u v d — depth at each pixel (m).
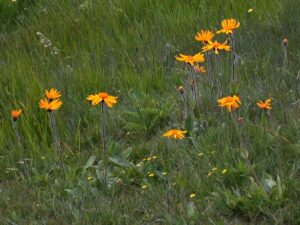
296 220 7.71
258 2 13.05
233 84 10.00
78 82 11.43
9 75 11.75
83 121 10.68
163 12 13.61
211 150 9.03
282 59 11.16
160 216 8.08
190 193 8.44
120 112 10.62
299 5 12.34
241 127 8.92
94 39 13.03
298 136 8.97
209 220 7.79
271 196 7.98
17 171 9.64
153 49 12.35
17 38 13.76
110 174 9.09
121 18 13.65
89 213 8.20
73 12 14.27
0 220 8.44
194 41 12.29
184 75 11.33
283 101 9.91
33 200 8.91
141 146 9.73
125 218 8.16
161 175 8.88
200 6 13.39
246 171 8.41
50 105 8.85
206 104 10.27
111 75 11.63
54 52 12.73
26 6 15.26
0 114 10.92
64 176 9.14
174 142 9.45
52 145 10.05
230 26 9.70
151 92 11.09
